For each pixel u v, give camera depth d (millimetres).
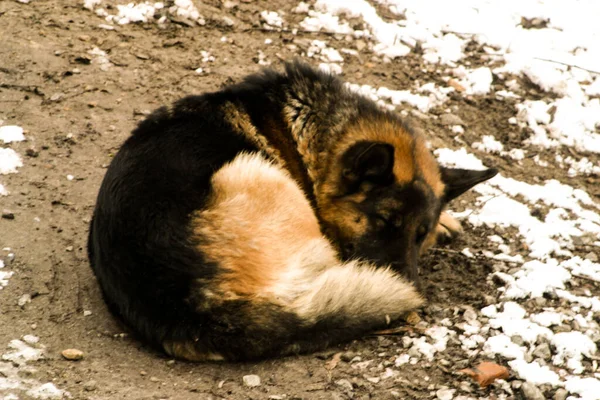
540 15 21078
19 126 15117
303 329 10250
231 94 12523
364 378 9969
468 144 16750
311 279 10781
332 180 12117
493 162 16266
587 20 20984
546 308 11656
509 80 18797
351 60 18766
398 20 20453
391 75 18500
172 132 11352
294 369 10078
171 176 10648
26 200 13406
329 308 10336
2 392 9273
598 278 12547
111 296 10750
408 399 9617
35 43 17469
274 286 10305
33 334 10562
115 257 10406
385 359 10383
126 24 18766
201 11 19500
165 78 17172
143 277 10148
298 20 19875
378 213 11766
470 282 12469
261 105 12539
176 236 10156
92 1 19156
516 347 10570
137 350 10445
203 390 9641
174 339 10102
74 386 9539
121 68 17234
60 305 11273
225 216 10477
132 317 10383
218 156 11273
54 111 15742
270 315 10094
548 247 13328
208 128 11758
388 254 11820
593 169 16312
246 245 10391
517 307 11531
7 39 17438
